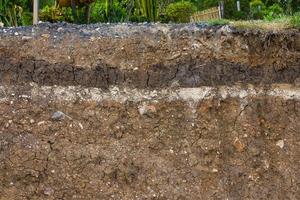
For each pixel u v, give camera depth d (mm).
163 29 3676
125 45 3627
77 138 3477
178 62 3648
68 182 3402
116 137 3498
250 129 3602
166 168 3471
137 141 3506
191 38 3668
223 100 3639
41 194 3377
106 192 3402
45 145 3443
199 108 3607
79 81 3584
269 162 3561
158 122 3553
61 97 3547
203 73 3656
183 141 3537
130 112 3553
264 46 3707
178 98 3607
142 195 3414
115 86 3592
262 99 3676
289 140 3619
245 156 3557
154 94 3600
